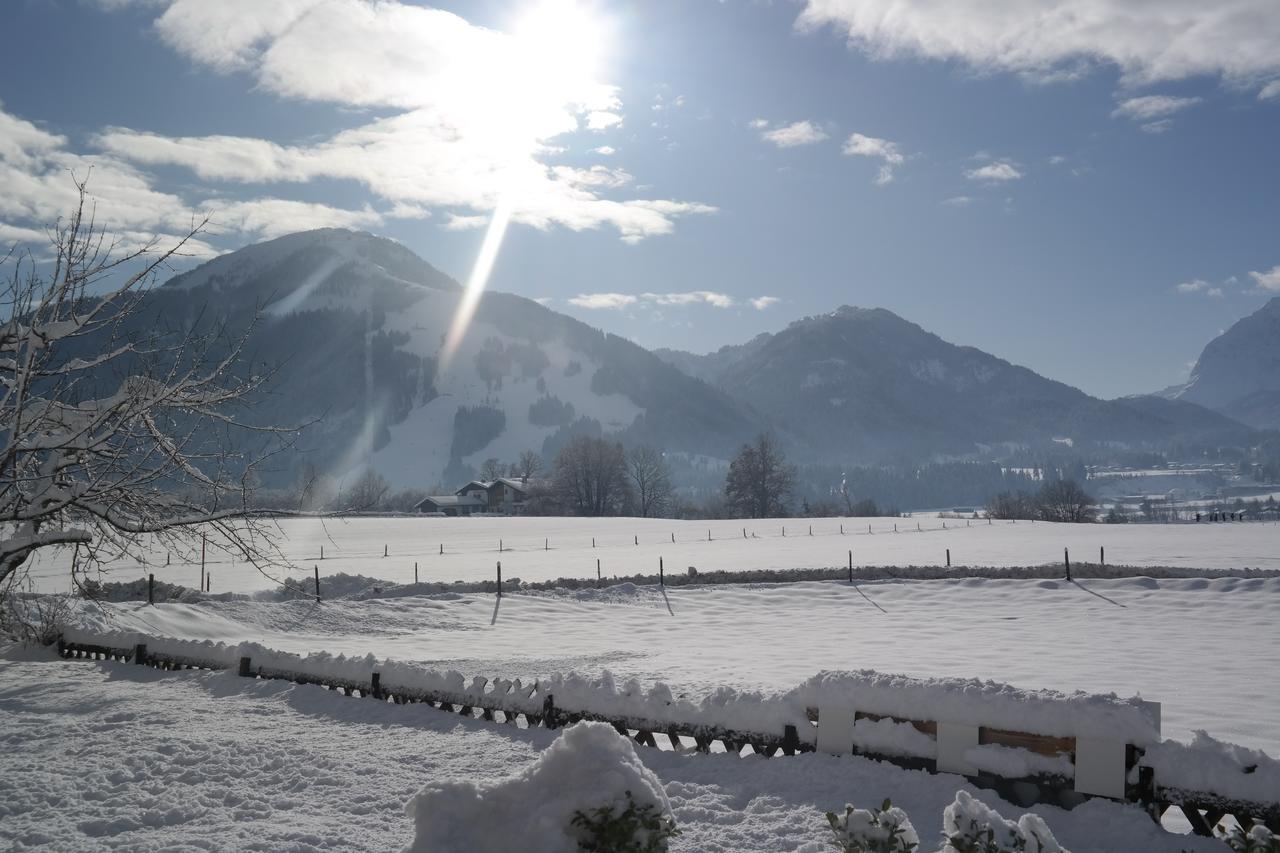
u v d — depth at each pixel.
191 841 6.73
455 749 9.13
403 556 52.19
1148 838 6.24
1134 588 29.95
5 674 14.40
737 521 96.75
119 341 11.17
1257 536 58.16
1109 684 16.08
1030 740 7.10
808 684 8.28
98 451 10.90
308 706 11.15
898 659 19.20
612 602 30.52
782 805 7.29
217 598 27.95
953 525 82.12
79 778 8.45
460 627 26.38
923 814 6.85
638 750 8.94
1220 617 25.39
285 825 7.11
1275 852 4.41
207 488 11.98
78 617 19.66
